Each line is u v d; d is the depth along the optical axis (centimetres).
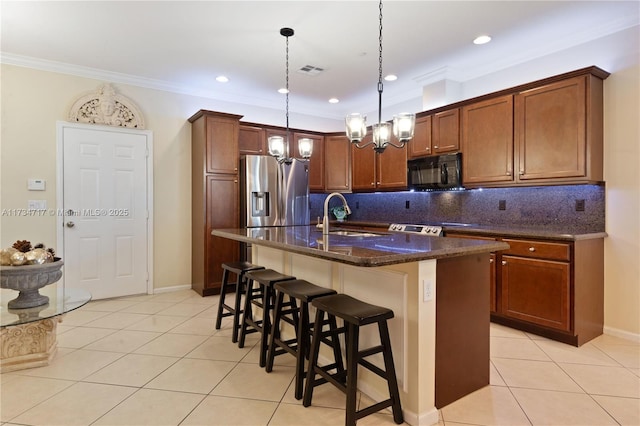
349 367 174
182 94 470
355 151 538
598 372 244
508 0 275
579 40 328
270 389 223
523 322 316
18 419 190
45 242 387
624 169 301
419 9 287
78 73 401
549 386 225
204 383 230
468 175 387
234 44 348
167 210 460
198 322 347
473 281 216
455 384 207
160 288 457
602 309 313
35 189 381
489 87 406
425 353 189
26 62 373
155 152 451
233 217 456
